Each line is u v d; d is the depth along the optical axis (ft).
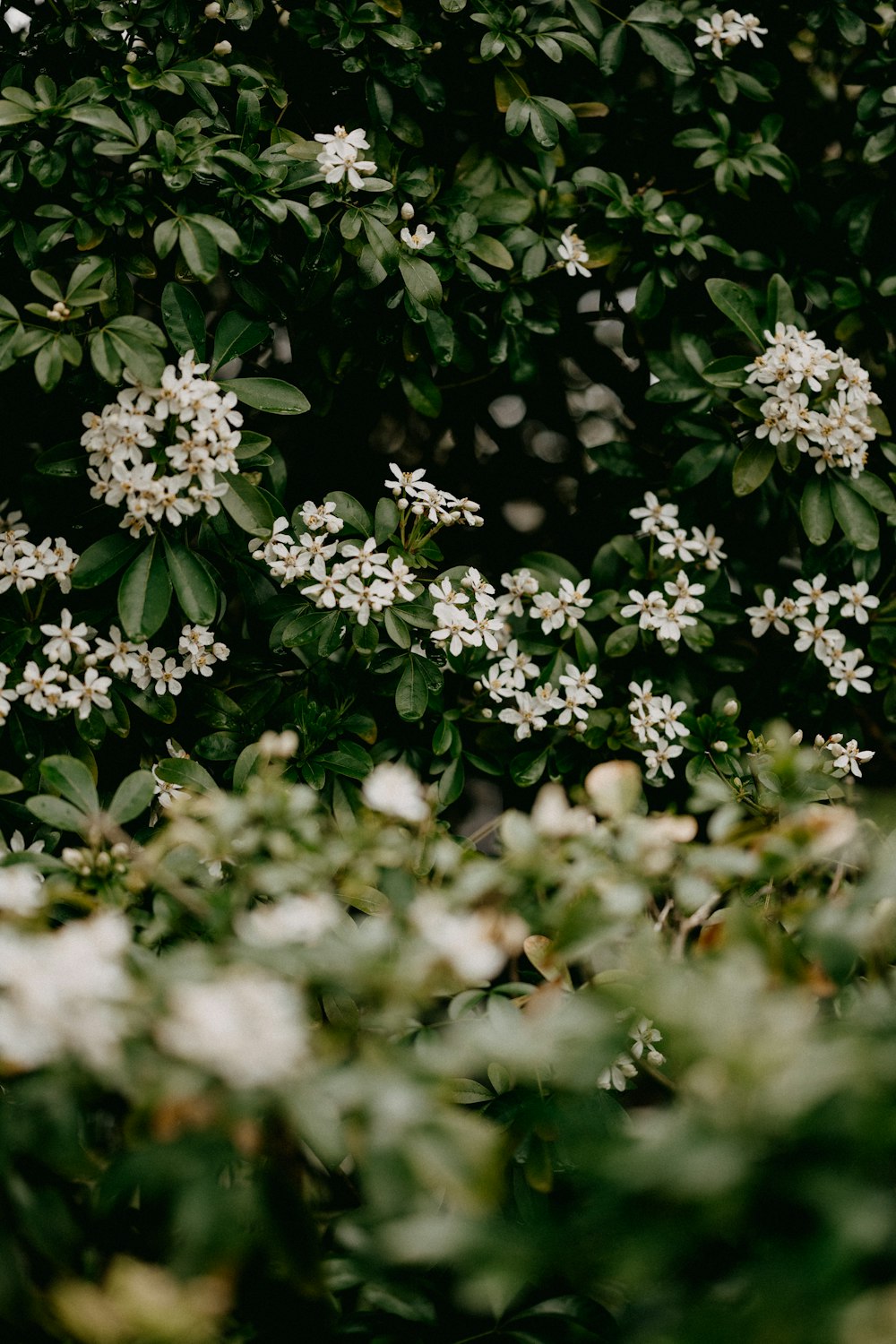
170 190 6.09
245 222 6.10
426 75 6.33
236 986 5.20
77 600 6.19
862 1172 4.70
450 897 5.39
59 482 6.19
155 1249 5.44
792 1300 4.44
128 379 5.97
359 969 5.27
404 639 6.11
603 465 6.56
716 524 6.56
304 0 6.34
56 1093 5.27
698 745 6.28
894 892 5.32
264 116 6.31
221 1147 5.24
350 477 6.57
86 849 5.57
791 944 5.41
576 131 6.33
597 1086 5.69
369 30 6.29
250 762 5.96
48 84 6.06
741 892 5.57
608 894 5.34
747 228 6.59
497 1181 5.16
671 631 6.32
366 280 6.18
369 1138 5.21
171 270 6.33
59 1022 5.20
